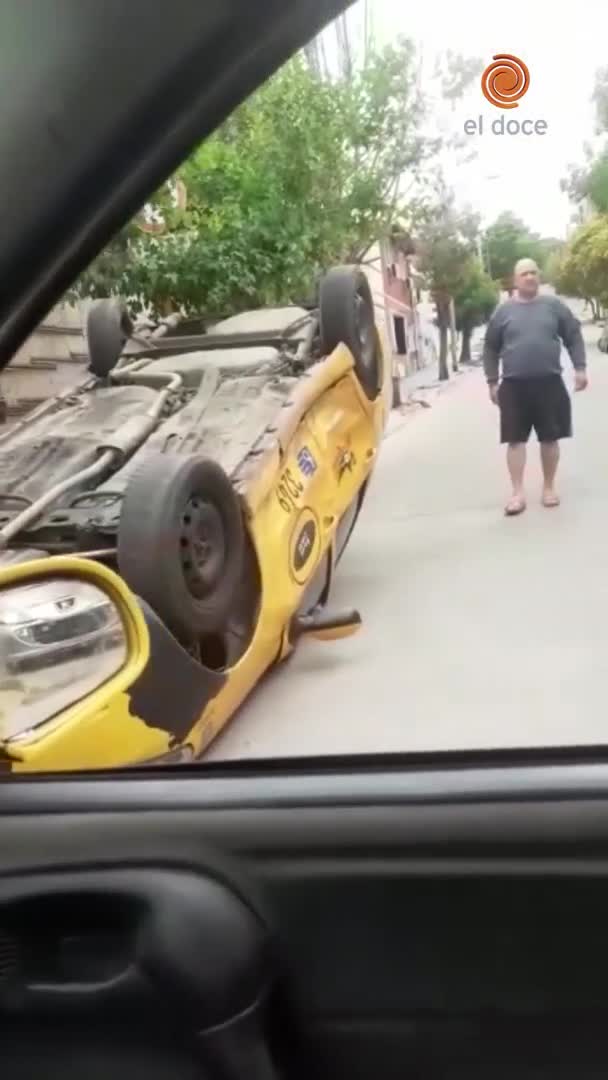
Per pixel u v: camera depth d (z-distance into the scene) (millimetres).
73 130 903
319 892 1201
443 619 3002
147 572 2613
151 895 1197
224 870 1217
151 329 3322
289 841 1217
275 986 1205
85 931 1218
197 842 1232
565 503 3578
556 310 3719
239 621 2965
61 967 1213
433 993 1190
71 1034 1193
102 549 2820
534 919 1162
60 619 2158
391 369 4172
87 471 3057
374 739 2502
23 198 926
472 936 1178
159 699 2346
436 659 2779
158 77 887
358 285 3777
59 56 871
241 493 3098
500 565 3232
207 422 3422
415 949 1190
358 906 1196
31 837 1262
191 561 2744
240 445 3305
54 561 2205
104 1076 1190
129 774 1335
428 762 1271
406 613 3121
